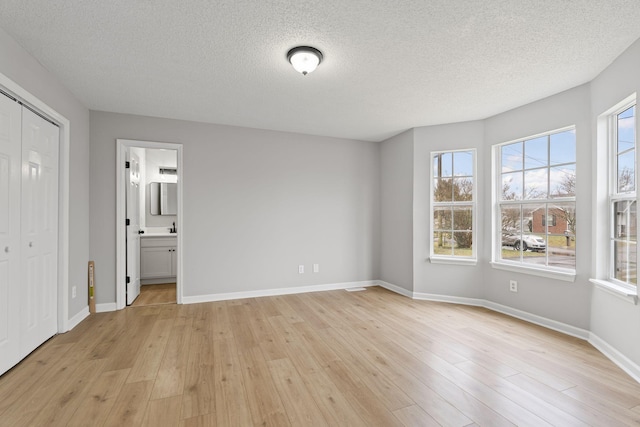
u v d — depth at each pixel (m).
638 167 2.21
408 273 4.45
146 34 2.18
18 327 2.33
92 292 3.55
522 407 1.86
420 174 4.32
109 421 1.71
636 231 2.38
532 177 3.46
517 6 1.87
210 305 3.96
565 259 3.11
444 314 3.62
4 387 2.03
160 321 3.34
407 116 3.89
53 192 2.84
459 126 4.10
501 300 3.72
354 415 1.78
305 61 2.38
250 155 4.36
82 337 2.88
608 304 2.58
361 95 3.24
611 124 2.73
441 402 1.91
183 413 1.79
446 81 2.91
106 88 3.05
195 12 1.94
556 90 3.08
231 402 1.90
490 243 3.85
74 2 1.84
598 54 2.42
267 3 1.86
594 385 2.11
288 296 4.42
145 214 5.57
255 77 2.84
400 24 2.06
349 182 4.96
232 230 4.27
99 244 3.65
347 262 4.95
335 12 1.94
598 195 2.77
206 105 3.53
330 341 2.83
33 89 2.46
